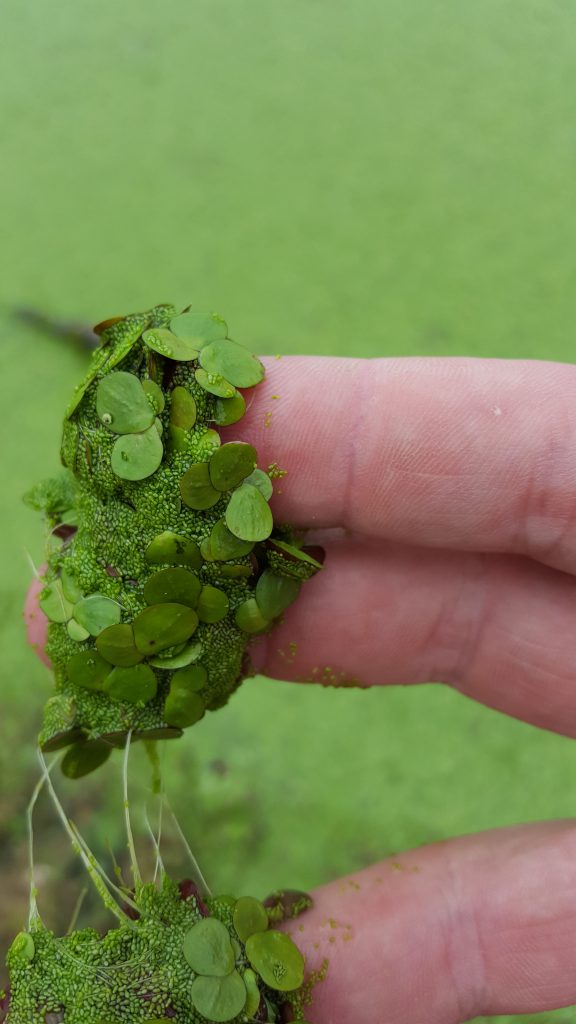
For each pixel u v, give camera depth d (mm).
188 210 216
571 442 129
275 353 203
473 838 139
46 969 122
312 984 130
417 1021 133
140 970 122
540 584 141
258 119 225
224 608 126
